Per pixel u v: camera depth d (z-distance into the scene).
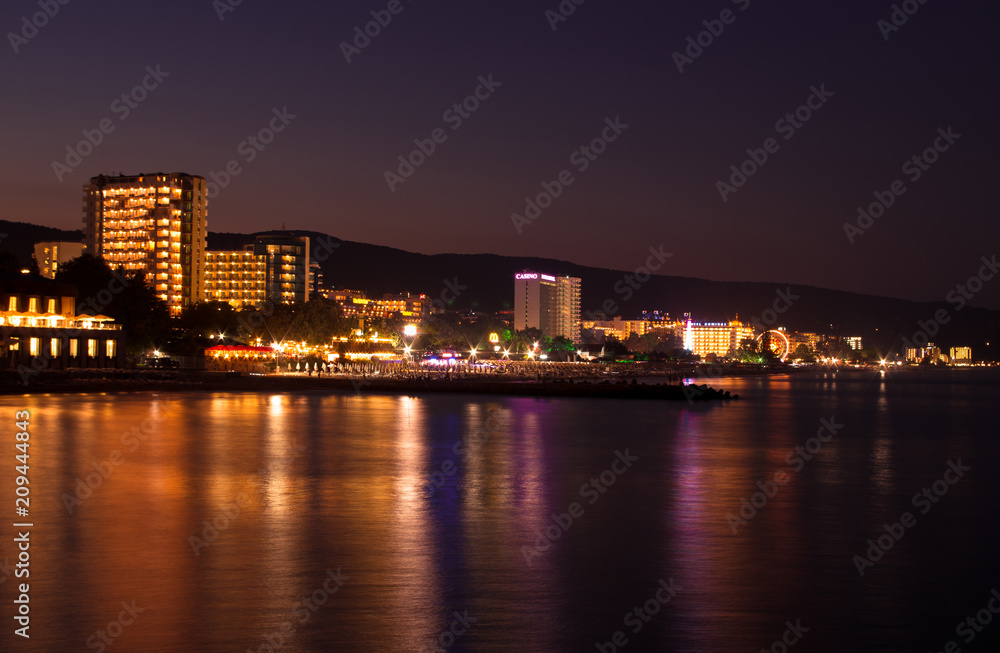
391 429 72.25
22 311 151.12
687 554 27.31
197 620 19.91
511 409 105.31
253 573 24.03
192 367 187.50
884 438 75.06
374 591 22.48
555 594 22.52
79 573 23.75
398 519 32.19
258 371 184.62
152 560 25.28
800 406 134.50
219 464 47.06
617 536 29.86
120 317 173.88
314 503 35.34
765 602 22.19
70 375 135.12
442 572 24.48
